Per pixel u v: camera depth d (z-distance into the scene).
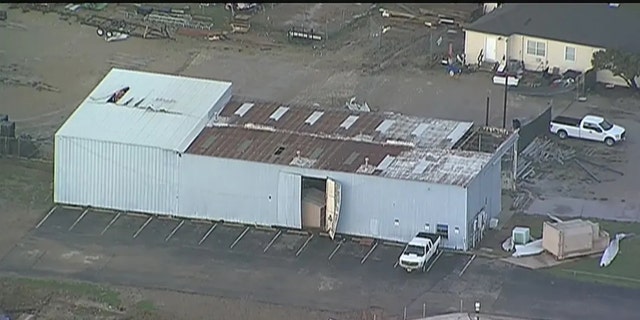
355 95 95.44
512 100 94.50
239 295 70.81
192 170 78.12
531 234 76.50
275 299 70.44
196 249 75.38
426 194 75.00
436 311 69.25
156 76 86.19
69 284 71.69
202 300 70.31
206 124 81.12
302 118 82.31
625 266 73.06
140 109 82.31
